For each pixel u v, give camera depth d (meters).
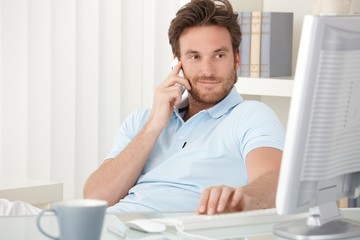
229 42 2.60
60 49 4.02
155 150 2.62
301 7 3.72
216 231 1.74
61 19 4.01
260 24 3.46
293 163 1.60
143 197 2.48
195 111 2.67
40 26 3.95
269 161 2.34
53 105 4.03
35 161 4.00
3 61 3.85
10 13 3.85
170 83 2.59
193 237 1.67
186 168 2.49
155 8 4.29
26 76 3.90
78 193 4.14
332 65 1.59
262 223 1.84
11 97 3.89
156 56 4.32
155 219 1.81
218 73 2.58
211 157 2.49
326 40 1.58
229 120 2.54
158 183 2.51
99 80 4.18
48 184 3.35
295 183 1.61
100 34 4.16
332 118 1.62
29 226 1.80
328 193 1.70
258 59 3.48
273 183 2.11
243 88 3.49
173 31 2.63
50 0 3.93
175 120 2.67
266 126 2.45
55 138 4.05
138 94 4.31
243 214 1.83
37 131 3.99
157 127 2.57
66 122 4.06
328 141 1.63
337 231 1.67
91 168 4.17
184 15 2.60
